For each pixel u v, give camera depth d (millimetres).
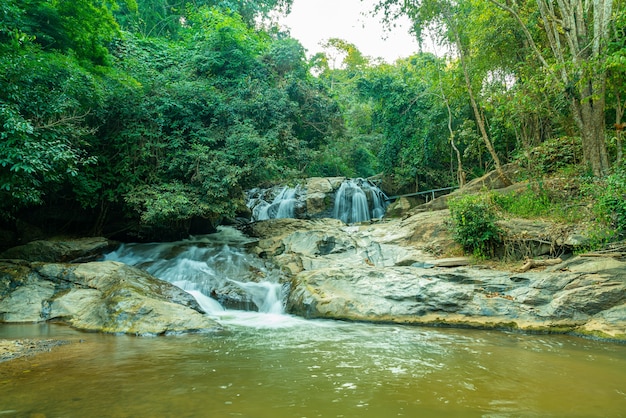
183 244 14227
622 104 11055
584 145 10547
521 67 12820
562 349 5887
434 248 10969
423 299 8305
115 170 12586
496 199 11289
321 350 5832
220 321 8414
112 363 5023
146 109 12922
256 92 14859
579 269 7863
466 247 10484
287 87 16078
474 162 21141
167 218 12828
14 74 8398
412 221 12812
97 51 12242
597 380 4434
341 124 17750
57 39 11523
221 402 3697
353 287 9109
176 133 13547
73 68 9969
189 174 13555
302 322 8336
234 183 12797
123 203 13328
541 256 9367
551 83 11070
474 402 3744
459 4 15922
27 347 5758
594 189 9555
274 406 3607
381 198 22281
